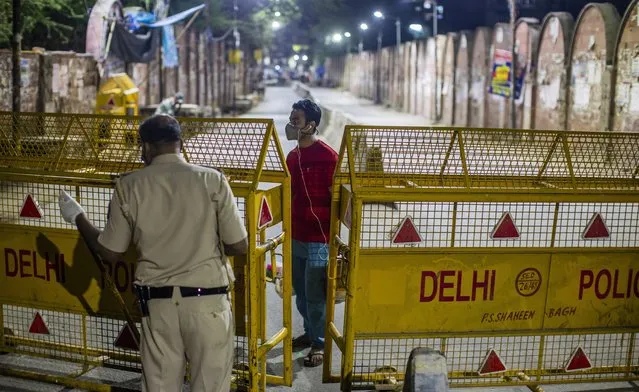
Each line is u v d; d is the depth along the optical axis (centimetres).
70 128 477
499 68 2631
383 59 5594
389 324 446
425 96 4003
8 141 487
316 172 511
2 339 493
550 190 444
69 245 457
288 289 471
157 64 2708
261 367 456
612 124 1808
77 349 475
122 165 469
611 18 1828
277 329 606
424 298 446
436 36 3644
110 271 451
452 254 443
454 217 441
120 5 2114
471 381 473
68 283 462
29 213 464
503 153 477
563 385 505
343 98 6838
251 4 5203
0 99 1468
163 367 354
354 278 432
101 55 1972
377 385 459
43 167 473
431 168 471
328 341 480
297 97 7012
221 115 4056
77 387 457
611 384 509
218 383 357
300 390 486
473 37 3023
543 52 2253
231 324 367
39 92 1623
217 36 4784
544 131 477
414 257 440
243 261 430
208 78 4009
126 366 466
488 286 451
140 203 349
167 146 358
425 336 451
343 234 946
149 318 353
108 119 472
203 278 352
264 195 431
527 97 2389
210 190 353
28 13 1917
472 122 3025
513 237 449
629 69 1717
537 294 457
